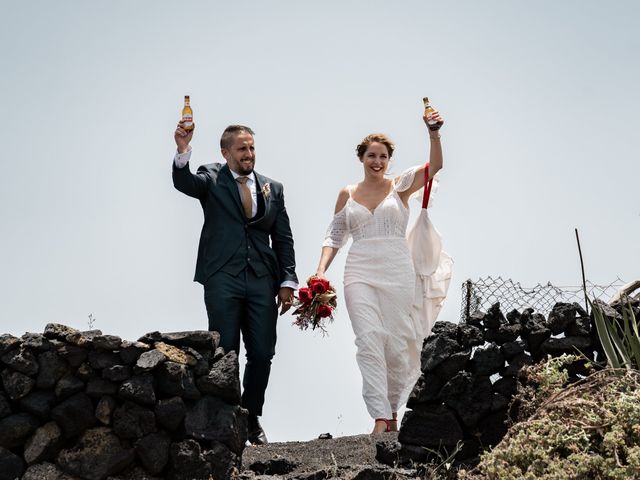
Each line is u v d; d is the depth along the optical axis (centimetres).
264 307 909
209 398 765
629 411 681
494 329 789
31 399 751
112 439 747
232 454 758
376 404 984
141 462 750
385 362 1008
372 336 1001
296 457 830
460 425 779
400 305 1018
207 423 759
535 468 659
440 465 751
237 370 773
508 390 779
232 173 928
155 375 757
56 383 756
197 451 750
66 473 742
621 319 793
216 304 898
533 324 792
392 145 1051
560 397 721
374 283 1016
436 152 997
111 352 758
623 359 764
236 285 904
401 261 1024
